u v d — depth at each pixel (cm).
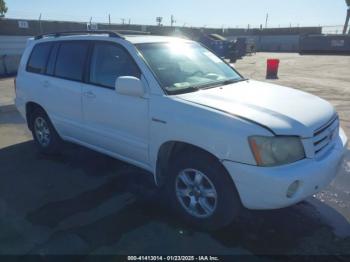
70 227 326
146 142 348
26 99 517
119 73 375
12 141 590
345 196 384
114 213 350
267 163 270
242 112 290
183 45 425
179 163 322
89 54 415
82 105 417
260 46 4850
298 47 4106
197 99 317
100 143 415
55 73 464
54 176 441
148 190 398
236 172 279
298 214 345
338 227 323
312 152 285
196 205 323
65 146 538
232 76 423
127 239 308
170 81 348
